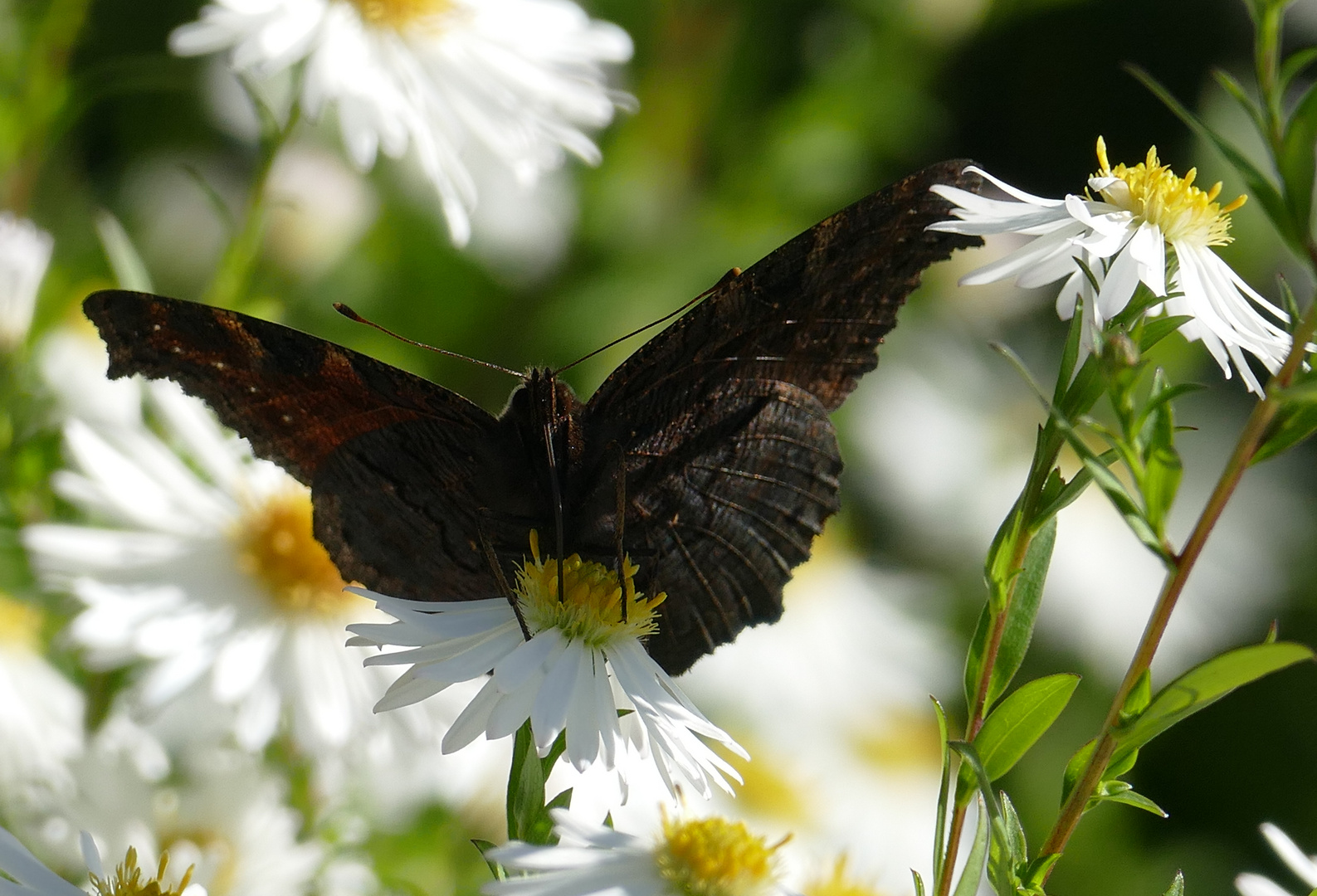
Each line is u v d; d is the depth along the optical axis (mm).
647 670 1014
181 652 1055
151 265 1446
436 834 1068
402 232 1492
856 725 1300
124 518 1061
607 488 1023
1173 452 994
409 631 1011
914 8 1593
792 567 1023
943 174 1016
